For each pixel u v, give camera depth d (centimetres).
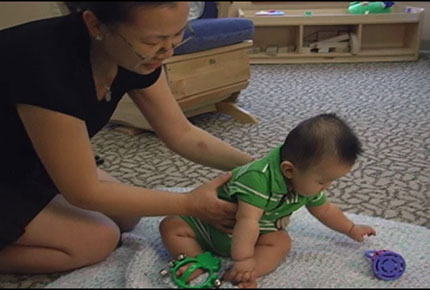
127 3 67
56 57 79
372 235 102
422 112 200
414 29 310
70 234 92
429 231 105
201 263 86
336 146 82
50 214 92
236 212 86
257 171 85
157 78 96
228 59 193
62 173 80
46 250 92
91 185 81
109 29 72
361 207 122
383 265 89
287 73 286
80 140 79
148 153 166
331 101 222
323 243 101
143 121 179
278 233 92
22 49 80
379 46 333
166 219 95
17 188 91
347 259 94
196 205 86
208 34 180
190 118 203
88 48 82
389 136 173
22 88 78
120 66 85
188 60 178
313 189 85
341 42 316
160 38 72
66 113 77
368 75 273
